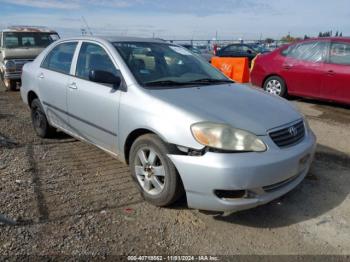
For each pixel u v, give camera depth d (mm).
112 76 3572
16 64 9789
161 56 4152
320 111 7504
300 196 3656
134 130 3379
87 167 4297
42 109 5094
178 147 3000
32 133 5688
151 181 3320
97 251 2705
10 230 2924
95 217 3164
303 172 3426
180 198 3328
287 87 8227
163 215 3225
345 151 5008
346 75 7086
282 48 8391
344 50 7234
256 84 8930
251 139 2885
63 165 4348
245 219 3207
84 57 4273
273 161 2881
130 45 4094
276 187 3070
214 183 2807
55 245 2758
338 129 6148
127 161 3699
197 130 2895
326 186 3891
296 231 3043
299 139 3322
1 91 10219
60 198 3494
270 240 2910
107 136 3807
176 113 3053
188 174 2916
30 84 5273
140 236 2910
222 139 2834
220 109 3150
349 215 3312
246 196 2883
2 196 3498
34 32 10891
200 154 2883
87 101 3975
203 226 3078
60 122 4723
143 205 3395
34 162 4422
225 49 18188
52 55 5004
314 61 7660
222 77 4344
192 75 4074
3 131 5770
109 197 3543
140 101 3340
